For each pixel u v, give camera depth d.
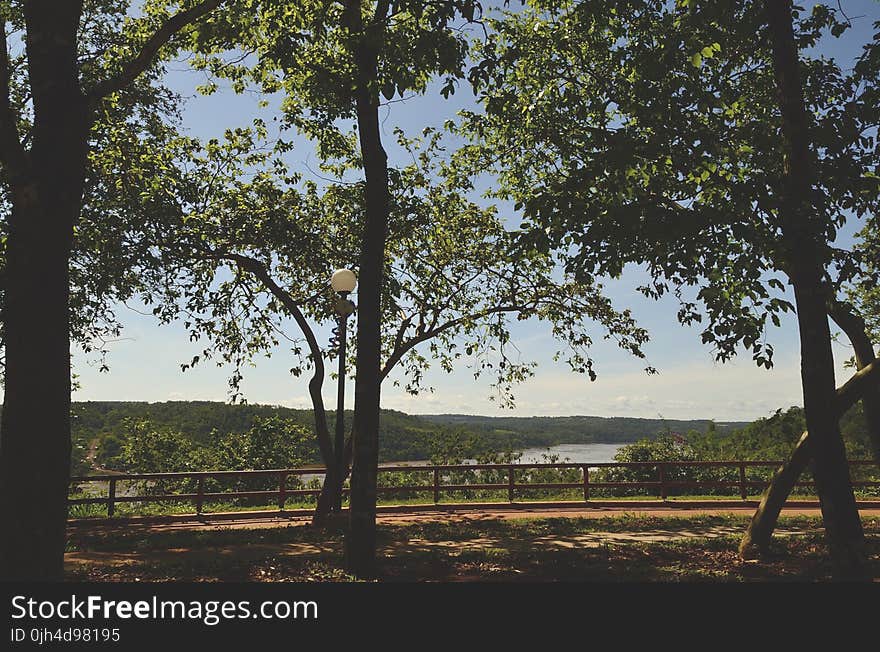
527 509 17.27
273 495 16.64
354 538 9.26
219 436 25.62
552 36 11.22
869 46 8.80
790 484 10.31
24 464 5.85
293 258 16.16
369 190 10.14
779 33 9.25
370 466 9.47
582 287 16.38
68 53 6.52
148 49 7.31
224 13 10.84
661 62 8.39
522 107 11.41
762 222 8.71
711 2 8.60
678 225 8.08
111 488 15.58
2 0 10.76
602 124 10.22
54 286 6.14
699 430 24.45
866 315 21.25
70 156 6.40
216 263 16.27
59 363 6.12
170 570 9.29
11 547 5.77
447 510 17.20
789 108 9.05
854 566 8.46
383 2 9.53
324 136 14.80
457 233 16.55
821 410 8.80
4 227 12.02
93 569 9.48
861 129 8.84
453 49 7.89
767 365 8.78
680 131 8.45
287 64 11.07
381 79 8.25
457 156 16.23
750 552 10.34
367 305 9.84
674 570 9.29
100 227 13.95
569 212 8.62
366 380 9.67
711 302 8.89
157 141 15.29
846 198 8.91
